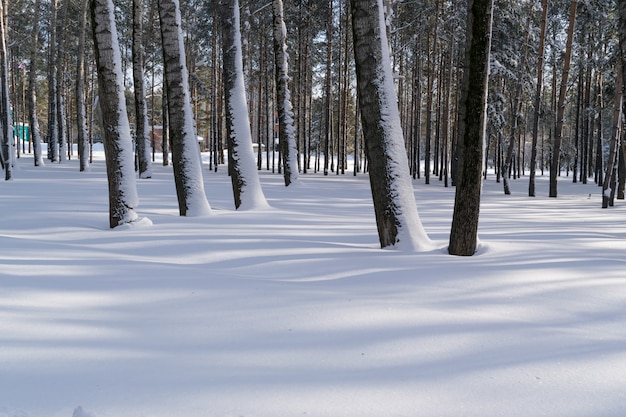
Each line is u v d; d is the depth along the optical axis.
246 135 10.56
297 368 2.40
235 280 4.12
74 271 4.34
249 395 2.12
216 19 27.33
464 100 5.27
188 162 9.22
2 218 8.41
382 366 2.44
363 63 5.87
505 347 2.71
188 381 2.25
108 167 7.70
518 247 5.70
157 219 8.63
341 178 26.05
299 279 4.26
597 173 28.95
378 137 5.83
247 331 2.91
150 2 28.31
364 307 3.36
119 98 7.76
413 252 5.51
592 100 31.95
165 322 3.06
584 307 3.44
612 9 20.47
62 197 12.16
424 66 33.69
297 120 29.53
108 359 2.49
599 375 2.36
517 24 23.08
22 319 3.04
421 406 2.05
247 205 10.52
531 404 2.08
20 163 27.50
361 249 5.71
